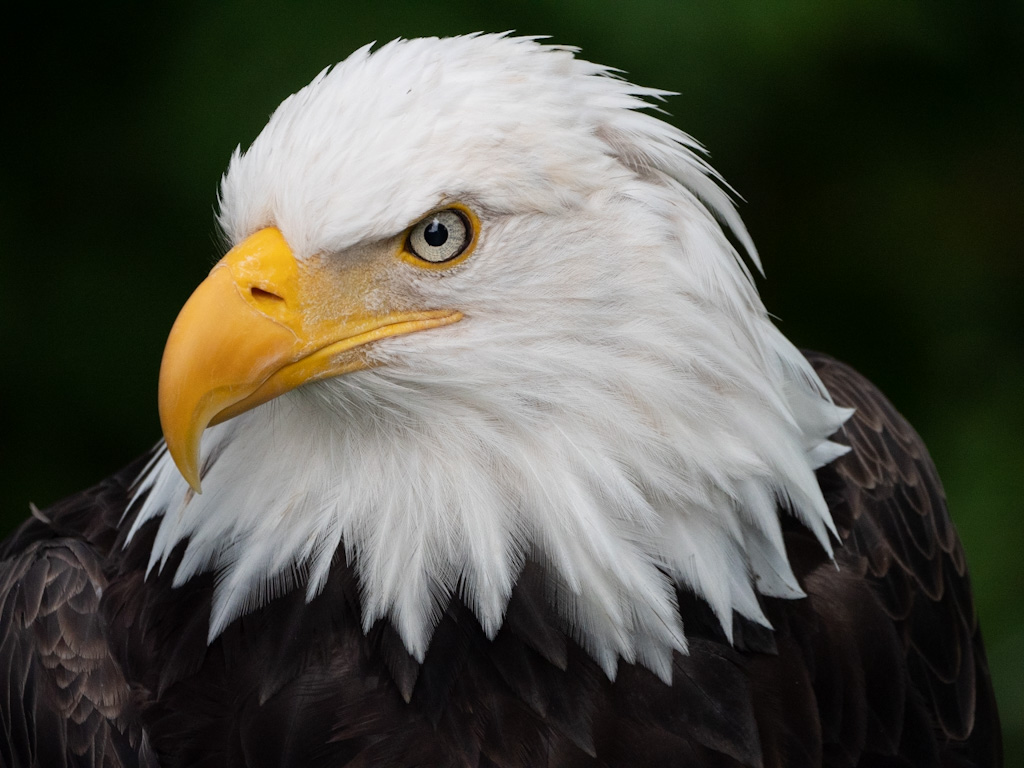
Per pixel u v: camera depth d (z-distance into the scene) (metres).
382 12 10.27
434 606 5.57
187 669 5.70
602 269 5.48
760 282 12.30
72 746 5.70
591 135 5.56
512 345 5.48
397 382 5.51
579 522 5.46
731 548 5.68
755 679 5.76
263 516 5.73
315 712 5.49
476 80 5.37
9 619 6.15
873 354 12.14
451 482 5.59
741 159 11.88
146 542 6.16
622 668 5.60
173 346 5.23
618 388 5.48
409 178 5.23
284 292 5.36
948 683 6.70
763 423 5.65
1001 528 10.91
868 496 6.59
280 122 5.53
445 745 5.47
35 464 11.35
